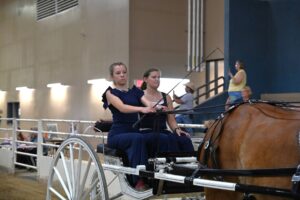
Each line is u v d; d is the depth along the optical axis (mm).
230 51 12727
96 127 6352
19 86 24641
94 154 5566
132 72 16703
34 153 13711
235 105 4609
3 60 26438
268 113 4176
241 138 4191
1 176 12656
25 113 24062
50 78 21812
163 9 17375
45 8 22250
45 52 22312
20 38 24641
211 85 16469
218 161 4469
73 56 20047
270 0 13047
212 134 4617
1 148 14141
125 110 5492
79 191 5875
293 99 12148
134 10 16828
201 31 16703
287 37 12680
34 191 10133
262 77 13070
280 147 3744
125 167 5281
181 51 17688
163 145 5445
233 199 4449
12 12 25500
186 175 4770
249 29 12945
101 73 18109
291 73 12609
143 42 16969
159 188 5031
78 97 19641
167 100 6035
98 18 18422
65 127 20391
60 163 9883
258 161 3908
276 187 3697
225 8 12875
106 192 5387
